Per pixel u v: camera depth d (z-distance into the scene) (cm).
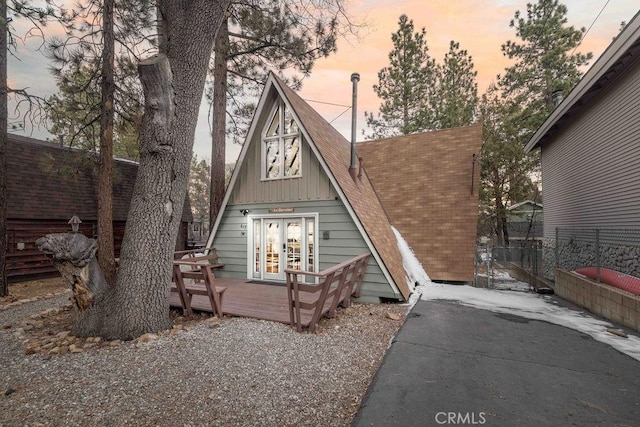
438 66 1883
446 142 1166
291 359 342
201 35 436
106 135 718
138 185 420
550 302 648
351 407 258
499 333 437
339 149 920
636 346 389
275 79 759
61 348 365
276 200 781
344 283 522
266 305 553
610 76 722
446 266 861
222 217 858
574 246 897
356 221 662
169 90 409
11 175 959
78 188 1144
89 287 417
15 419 235
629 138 656
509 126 1404
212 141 1039
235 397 264
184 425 227
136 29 743
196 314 526
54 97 743
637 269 618
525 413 242
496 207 1606
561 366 329
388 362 335
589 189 827
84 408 248
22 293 789
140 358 338
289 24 929
